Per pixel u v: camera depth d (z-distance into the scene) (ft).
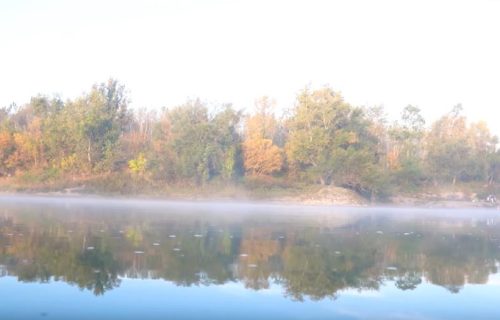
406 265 55.62
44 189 212.23
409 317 36.76
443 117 288.92
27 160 235.20
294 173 237.25
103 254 54.49
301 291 42.52
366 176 222.07
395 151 260.62
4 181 222.89
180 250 58.85
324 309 37.91
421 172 249.96
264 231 81.56
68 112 234.17
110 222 87.92
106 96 239.91
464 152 264.31
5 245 57.98
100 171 226.79
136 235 70.64
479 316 37.47
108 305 36.91
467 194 252.62
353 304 39.42
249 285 43.75
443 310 38.70
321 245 67.36
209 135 223.92
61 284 42.04
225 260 53.83
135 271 47.34
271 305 38.37
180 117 231.71
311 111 230.27
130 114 261.03
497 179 271.28
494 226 113.50
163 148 228.63
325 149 227.40
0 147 233.35
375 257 59.77
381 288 44.73
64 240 63.31
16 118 287.69
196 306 37.37
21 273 45.06
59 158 230.48
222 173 223.71
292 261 54.75
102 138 231.71
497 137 281.33
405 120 264.31
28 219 88.43
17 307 35.88
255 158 233.76
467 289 45.24
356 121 237.66
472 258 62.18
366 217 129.70
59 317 34.19
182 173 220.64
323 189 221.66
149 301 38.19
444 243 75.77
